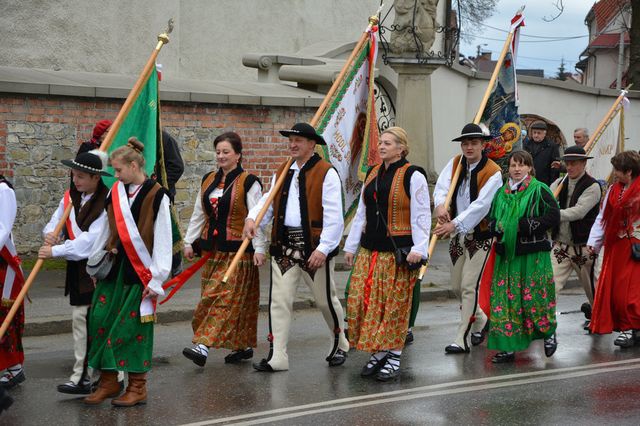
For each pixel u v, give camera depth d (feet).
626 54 153.38
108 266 20.90
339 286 37.83
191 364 26.00
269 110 45.44
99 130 29.94
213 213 26.00
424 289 38.01
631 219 28.94
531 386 23.81
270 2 59.57
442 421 20.58
